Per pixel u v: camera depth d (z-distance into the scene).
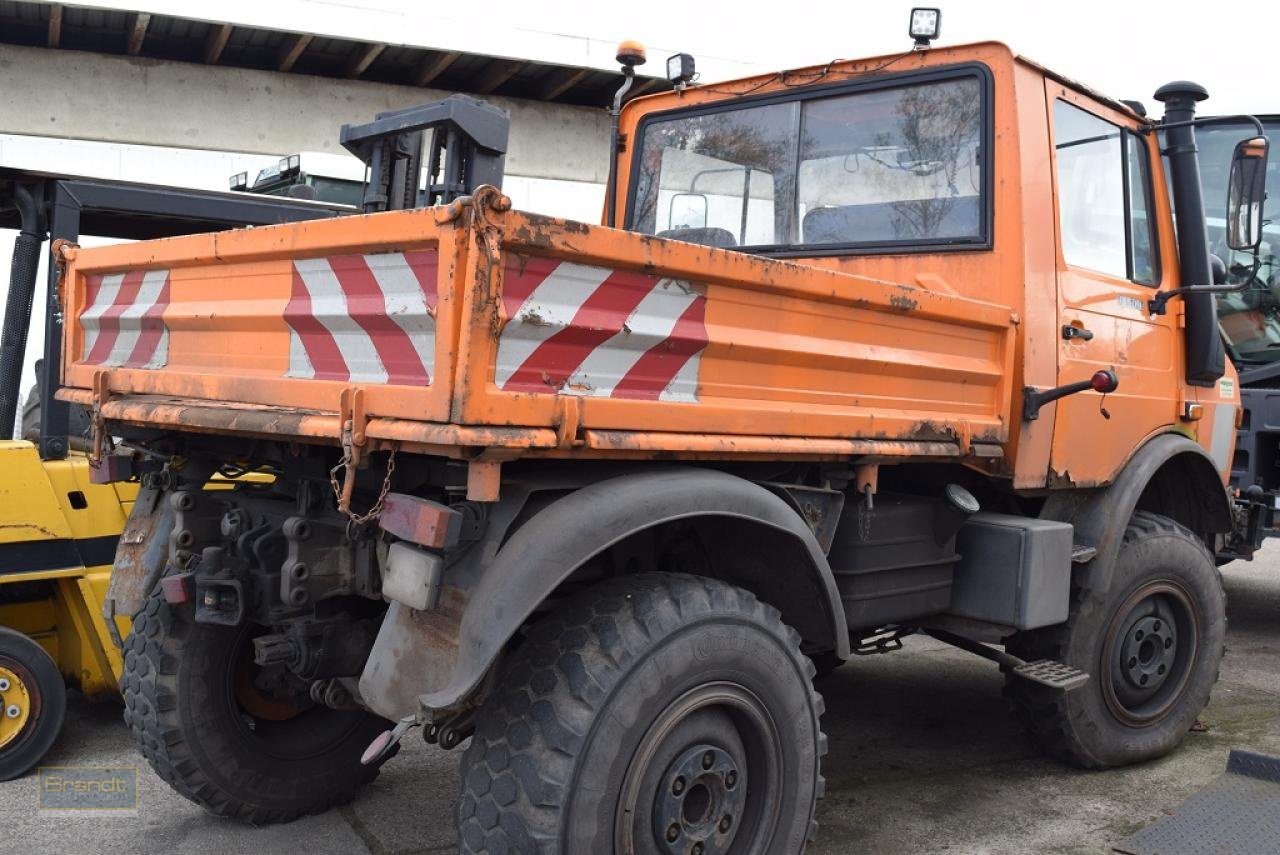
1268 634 6.66
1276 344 7.56
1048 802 3.86
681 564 3.13
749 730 2.76
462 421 2.16
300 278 2.68
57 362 4.23
